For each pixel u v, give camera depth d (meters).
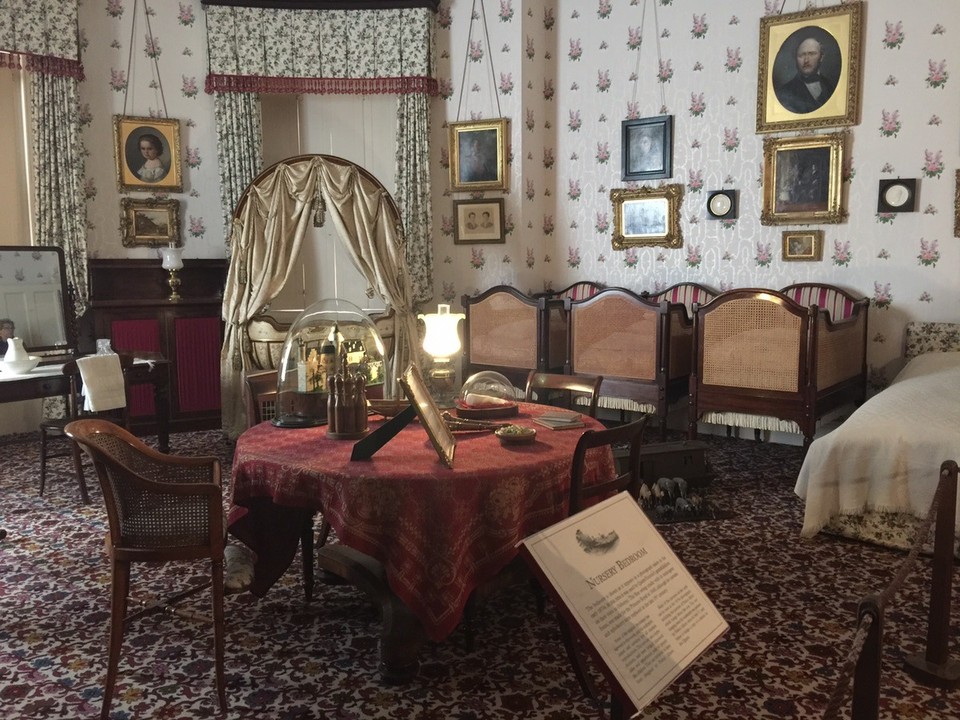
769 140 6.25
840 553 3.92
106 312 6.25
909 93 5.75
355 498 2.59
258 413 3.80
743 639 3.02
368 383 4.05
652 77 6.79
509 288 6.54
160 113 6.71
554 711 2.55
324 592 3.51
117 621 2.56
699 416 5.62
